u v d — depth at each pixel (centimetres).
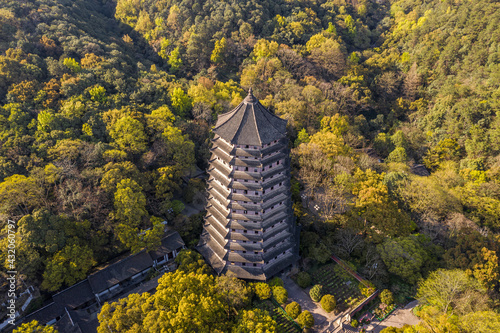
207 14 14825
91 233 6638
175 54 13162
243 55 13962
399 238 7181
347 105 12325
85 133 8569
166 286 5422
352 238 7394
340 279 6881
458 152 10706
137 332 4831
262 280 6494
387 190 7775
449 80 13075
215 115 10150
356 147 10944
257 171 5762
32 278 6022
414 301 6562
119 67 11612
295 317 5994
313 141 9319
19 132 7981
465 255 6619
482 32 13462
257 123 5469
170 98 10538
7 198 6328
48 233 6041
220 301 5512
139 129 8469
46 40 10994
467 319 5538
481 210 8300
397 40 16688
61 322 5731
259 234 6309
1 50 10231
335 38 15125
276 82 11919
